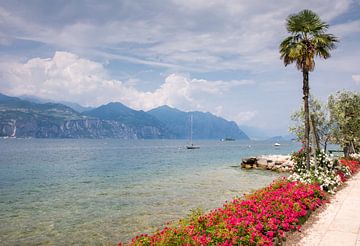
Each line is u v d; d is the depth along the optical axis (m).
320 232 13.28
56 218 21.59
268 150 151.88
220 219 13.67
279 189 19.41
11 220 21.19
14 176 45.50
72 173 49.06
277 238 12.33
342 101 40.00
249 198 18.02
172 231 12.88
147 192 30.88
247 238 11.48
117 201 26.81
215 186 34.28
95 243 16.62
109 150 145.50
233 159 80.69
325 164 28.84
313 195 18.59
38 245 16.48
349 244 11.84
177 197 28.09
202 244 11.09
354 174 31.88
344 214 16.05
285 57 26.48
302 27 25.19
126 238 17.28
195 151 136.12
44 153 115.75
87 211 23.41
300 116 35.53
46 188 34.44
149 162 70.88
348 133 38.50
